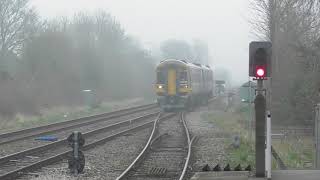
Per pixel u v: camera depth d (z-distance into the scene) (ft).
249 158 113.60
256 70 74.02
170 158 114.62
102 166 103.40
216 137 160.04
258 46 73.92
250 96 152.05
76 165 94.27
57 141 139.85
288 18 196.85
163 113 281.13
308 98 168.35
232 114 251.19
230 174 79.61
